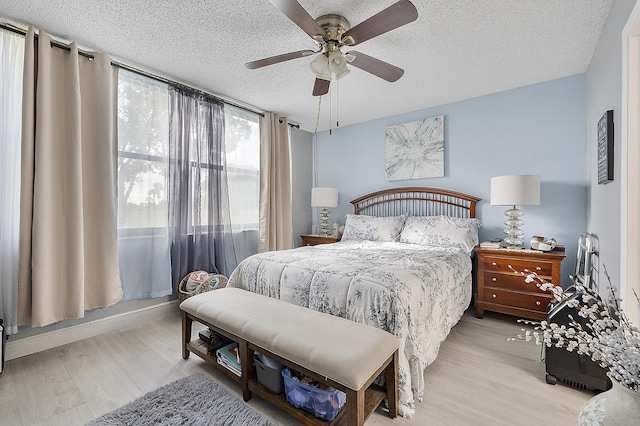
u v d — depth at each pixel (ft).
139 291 8.77
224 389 5.59
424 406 5.10
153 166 9.04
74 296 7.12
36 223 6.59
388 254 8.27
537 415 4.88
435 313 6.29
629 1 5.09
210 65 8.57
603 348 2.54
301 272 6.62
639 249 5.04
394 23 5.42
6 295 6.60
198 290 9.15
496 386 5.66
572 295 5.78
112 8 6.12
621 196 5.32
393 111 12.57
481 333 8.13
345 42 6.16
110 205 7.84
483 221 10.98
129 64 8.48
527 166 10.10
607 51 6.52
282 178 13.43
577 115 9.23
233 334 5.44
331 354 4.19
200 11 6.24
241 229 11.84
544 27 6.75
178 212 9.61
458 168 11.48
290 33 7.05
